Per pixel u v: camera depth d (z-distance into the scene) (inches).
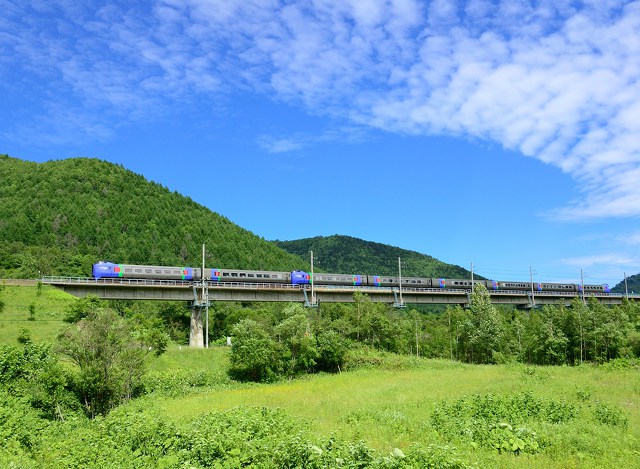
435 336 3604.8
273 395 1611.7
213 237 7490.2
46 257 4877.0
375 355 2746.1
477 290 3166.8
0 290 2746.1
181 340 3324.3
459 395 1334.9
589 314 2876.5
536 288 4704.7
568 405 1026.7
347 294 3745.1
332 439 668.7
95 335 1576.0
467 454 670.5
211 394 1796.3
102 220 6658.5
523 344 3147.1
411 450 602.5
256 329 2297.0
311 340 2410.2
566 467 632.4
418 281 4052.7
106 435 879.7
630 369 1983.3
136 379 1748.3
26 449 982.4
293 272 3479.3
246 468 601.3
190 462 635.5
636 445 727.7
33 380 1475.1
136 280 2910.9
